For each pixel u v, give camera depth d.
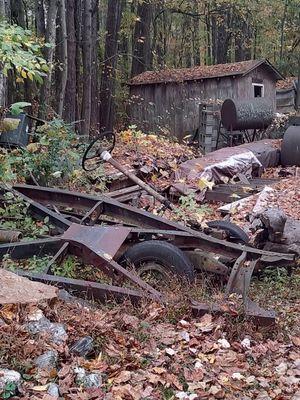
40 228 5.54
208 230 6.15
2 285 3.79
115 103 20.52
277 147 14.38
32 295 3.73
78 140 9.70
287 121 17.42
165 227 5.59
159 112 20.47
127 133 12.09
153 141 12.52
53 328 3.45
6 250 4.84
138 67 23.09
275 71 20.78
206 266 5.29
